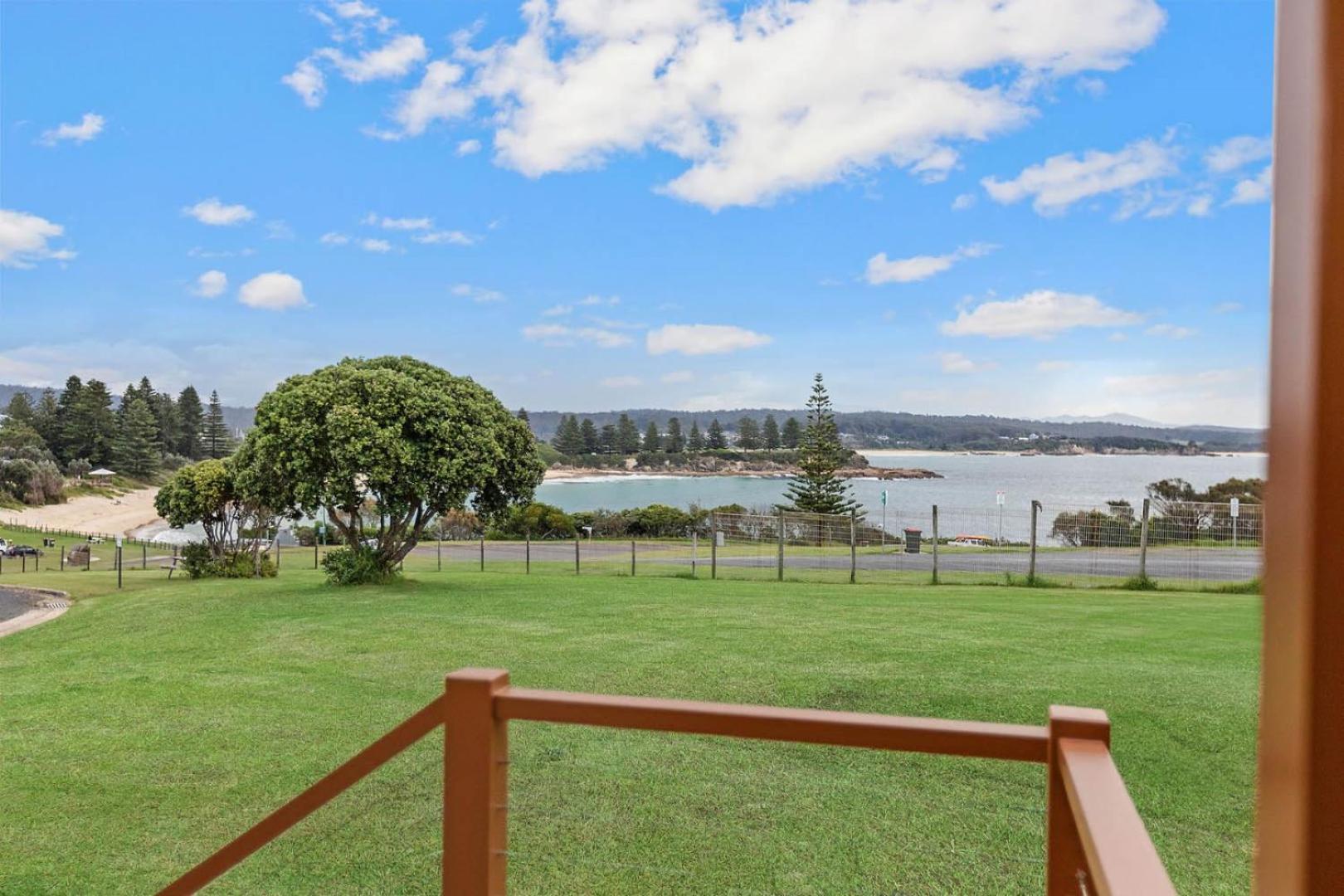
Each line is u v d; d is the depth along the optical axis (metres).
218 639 9.13
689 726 1.59
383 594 12.21
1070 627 8.71
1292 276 0.87
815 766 4.59
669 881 3.38
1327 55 0.82
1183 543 17.22
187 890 1.99
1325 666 0.80
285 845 3.85
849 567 17.34
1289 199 0.89
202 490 18.00
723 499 62.59
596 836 3.79
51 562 30.41
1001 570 16.41
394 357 13.91
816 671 6.74
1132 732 5.00
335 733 5.56
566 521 33.06
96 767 4.99
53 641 10.25
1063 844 1.37
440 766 4.83
